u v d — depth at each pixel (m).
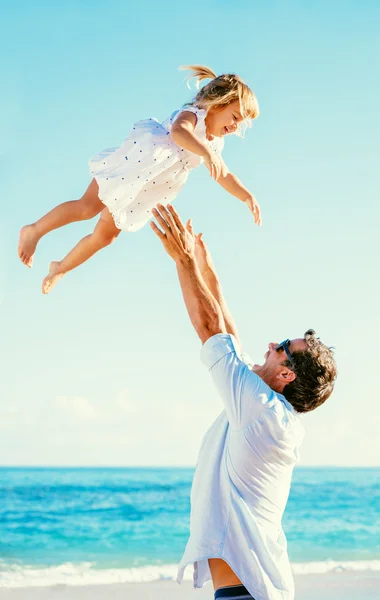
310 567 11.88
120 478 23.48
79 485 22.00
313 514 19.25
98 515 17.80
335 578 9.21
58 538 15.54
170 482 22.89
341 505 20.44
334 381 2.71
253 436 2.51
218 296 3.07
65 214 3.61
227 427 2.69
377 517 19.12
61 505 18.98
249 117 3.66
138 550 14.33
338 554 13.98
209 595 8.25
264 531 2.51
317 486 22.61
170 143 3.50
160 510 18.86
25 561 13.03
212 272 3.08
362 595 7.76
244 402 2.53
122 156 3.43
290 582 2.49
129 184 3.37
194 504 2.64
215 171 3.36
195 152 3.36
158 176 3.50
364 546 14.98
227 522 2.49
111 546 14.80
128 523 17.34
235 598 2.49
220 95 3.54
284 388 2.69
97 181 3.40
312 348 2.69
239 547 2.45
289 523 18.09
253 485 2.53
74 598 8.25
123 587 8.92
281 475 2.58
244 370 2.58
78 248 3.70
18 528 16.64
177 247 2.59
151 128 3.52
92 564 12.67
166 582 9.30
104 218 3.60
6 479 22.81
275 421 2.51
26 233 3.64
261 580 2.41
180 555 13.90
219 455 2.63
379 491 21.75
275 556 2.49
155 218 2.57
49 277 3.71
